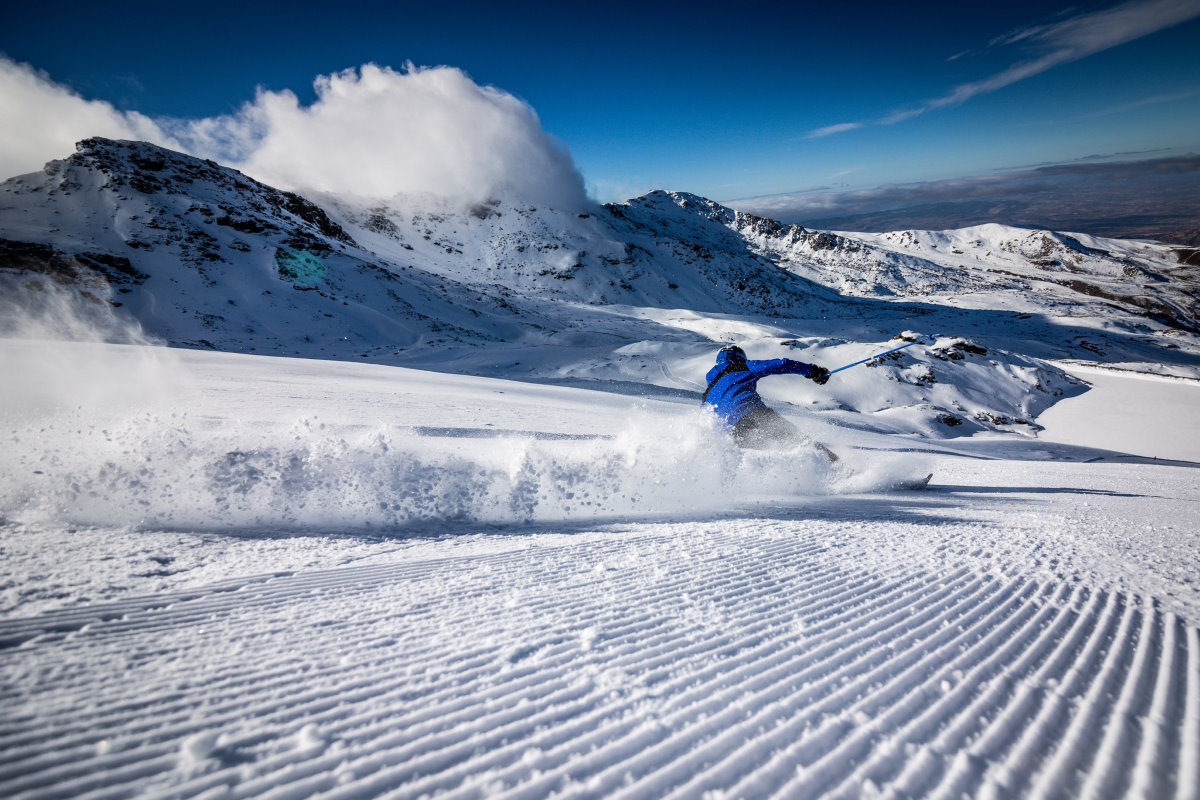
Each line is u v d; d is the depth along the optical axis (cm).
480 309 10000
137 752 94
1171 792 91
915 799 89
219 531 259
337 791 88
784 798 90
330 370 1853
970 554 258
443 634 151
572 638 150
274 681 121
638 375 5266
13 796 81
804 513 378
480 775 94
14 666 121
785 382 5009
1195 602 194
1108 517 407
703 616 169
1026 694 125
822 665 138
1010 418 4828
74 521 247
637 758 100
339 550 239
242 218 9675
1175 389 5394
